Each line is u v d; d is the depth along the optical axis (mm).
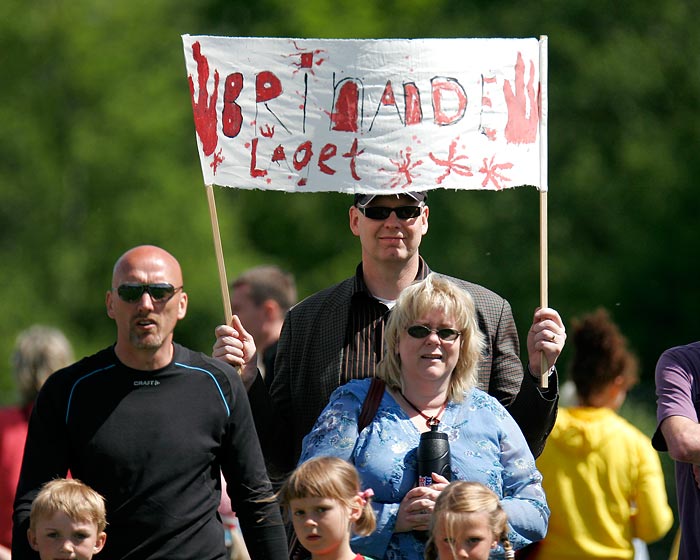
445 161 20703
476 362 19297
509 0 93875
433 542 17562
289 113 20859
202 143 20984
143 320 17734
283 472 21156
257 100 20938
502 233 90125
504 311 21203
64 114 86000
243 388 18453
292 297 28984
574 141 91188
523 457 19078
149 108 85875
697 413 20406
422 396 19078
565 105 91000
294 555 19609
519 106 20969
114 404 17750
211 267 84125
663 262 90938
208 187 20906
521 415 20016
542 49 21016
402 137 20672
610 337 24312
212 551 17828
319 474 17141
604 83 90188
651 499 23844
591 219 91125
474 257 89062
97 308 84062
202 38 21000
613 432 23844
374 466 18609
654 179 91250
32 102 85250
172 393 17906
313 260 91312
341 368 20719
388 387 19281
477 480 18578
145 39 88000
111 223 84562
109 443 17594
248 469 18297
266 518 18375
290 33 91812
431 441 18391
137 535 17500
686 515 20188
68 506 17000
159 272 17844
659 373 20750
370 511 17812
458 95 20766
